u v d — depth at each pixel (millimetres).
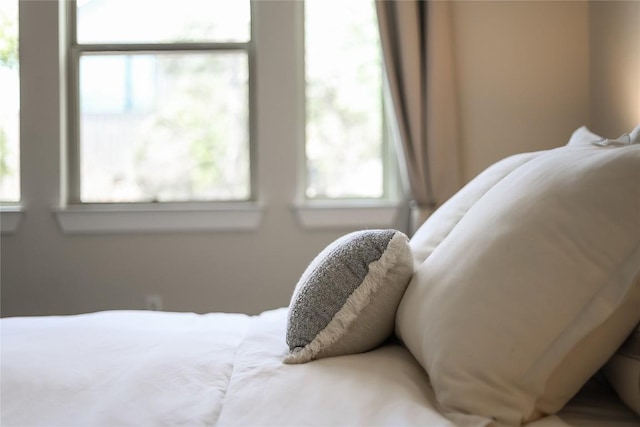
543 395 924
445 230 1330
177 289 2889
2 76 2951
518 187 1064
